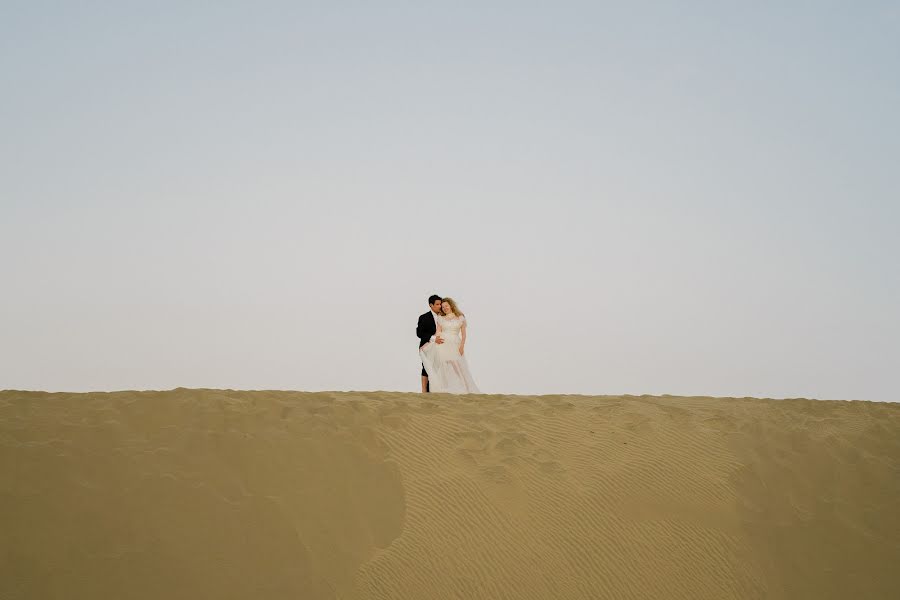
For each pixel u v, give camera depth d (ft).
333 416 29.53
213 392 31.27
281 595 21.80
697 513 27.37
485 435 30.01
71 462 23.88
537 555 24.76
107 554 21.39
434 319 49.78
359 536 24.38
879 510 29.14
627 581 24.63
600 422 32.58
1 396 29.53
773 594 25.45
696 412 34.71
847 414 36.29
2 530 21.20
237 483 24.76
